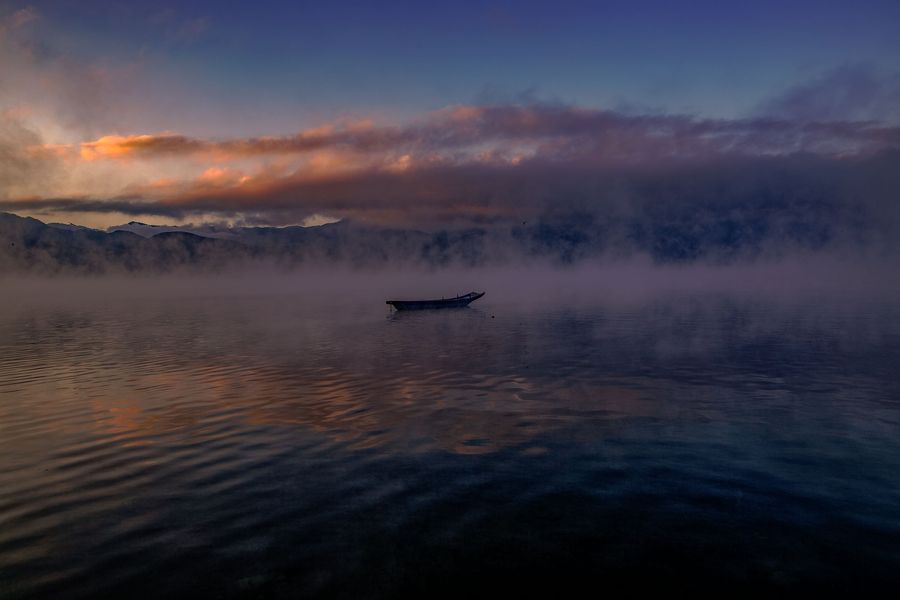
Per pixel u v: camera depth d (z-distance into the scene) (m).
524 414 26.78
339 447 22.23
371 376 36.88
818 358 41.66
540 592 12.65
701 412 26.84
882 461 20.02
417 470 19.62
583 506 16.61
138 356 47.91
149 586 12.98
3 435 24.91
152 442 23.42
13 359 47.41
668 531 15.11
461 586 12.88
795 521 15.55
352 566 13.66
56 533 15.50
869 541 14.45
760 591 12.55
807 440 22.45
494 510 16.42
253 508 16.84
